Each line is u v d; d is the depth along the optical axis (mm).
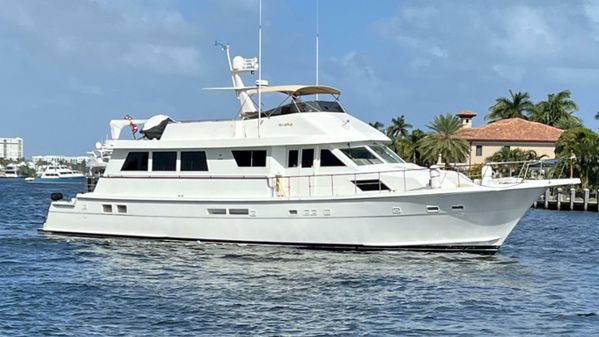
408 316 16031
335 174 24047
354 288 18891
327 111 25406
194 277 20469
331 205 23375
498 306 17047
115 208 26875
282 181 24719
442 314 16234
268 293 18359
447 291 18625
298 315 16094
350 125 24953
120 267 22141
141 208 26297
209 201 25000
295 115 24906
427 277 20281
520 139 83750
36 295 18203
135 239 26578
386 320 15688
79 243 26812
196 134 26391
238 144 25203
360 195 22922
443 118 82000
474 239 23000
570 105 100125
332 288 18891
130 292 18562
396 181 23328
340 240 23562
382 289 18781
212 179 25547
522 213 22922
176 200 25562
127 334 14547
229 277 20406
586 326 15367
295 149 24781
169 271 21375
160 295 18188
